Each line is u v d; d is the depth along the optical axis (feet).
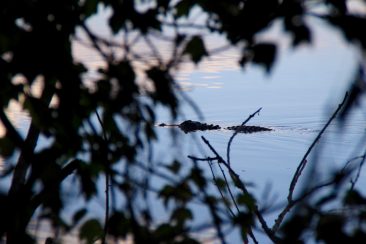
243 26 29.07
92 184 39.68
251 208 42.73
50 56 33.65
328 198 32.27
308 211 32.30
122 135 38.68
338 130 26.94
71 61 35.40
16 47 33.42
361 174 206.80
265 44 27.68
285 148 286.05
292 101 389.60
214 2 32.63
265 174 242.37
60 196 39.09
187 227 39.81
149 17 35.83
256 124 329.93
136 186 39.14
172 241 39.34
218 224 39.96
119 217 39.14
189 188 41.16
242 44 28.84
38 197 38.81
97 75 36.63
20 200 36.94
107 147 38.24
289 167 253.85
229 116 347.97
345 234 31.78
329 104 27.17
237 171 246.68
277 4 28.45
